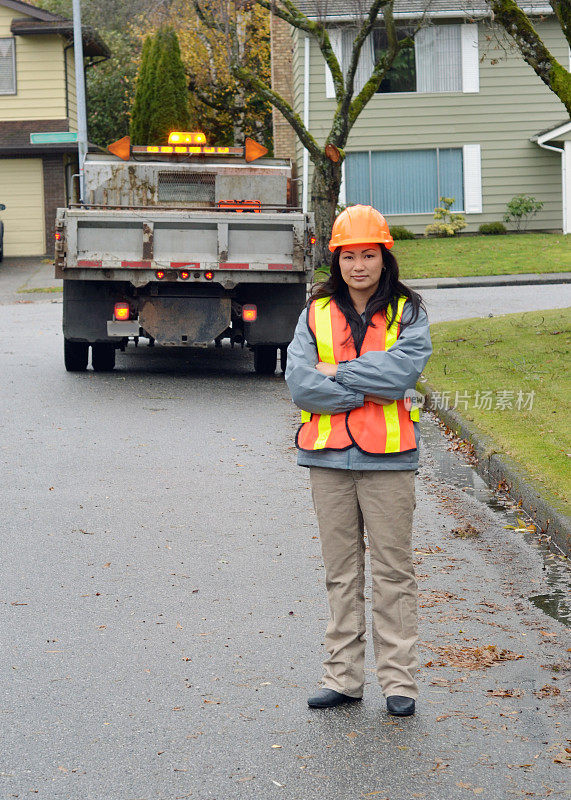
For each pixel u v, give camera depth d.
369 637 6.64
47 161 43.41
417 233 40.16
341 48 38.66
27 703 5.59
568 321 18.44
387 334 5.41
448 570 7.86
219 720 5.37
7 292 32.81
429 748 5.04
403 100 39.41
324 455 5.42
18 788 4.68
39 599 7.25
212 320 15.84
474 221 40.22
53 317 25.89
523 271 31.31
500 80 39.47
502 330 18.17
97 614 6.95
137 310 15.91
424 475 10.90
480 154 39.84
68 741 5.14
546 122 39.78
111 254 15.24
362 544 5.62
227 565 8.00
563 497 8.92
